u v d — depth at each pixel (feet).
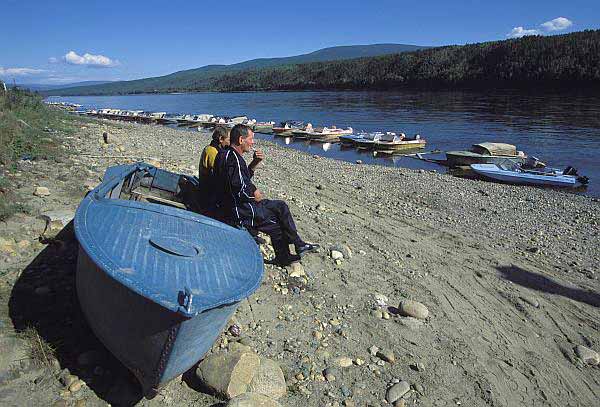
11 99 57.72
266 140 102.22
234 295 12.99
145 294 11.33
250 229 21.02
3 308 15.78
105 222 14.87
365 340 18.35
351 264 25.61
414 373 16.79
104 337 13.64
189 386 14.12
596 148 83.76
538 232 37.32
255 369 14.28
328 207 38.63
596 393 17.20
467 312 22.11
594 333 21.36
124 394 13.41
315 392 14.99
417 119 137.80
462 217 41.04
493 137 99.35
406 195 48.39
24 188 27.20
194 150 59.47
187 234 16.20
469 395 16.15
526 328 21.33
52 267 18.83
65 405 12.71
